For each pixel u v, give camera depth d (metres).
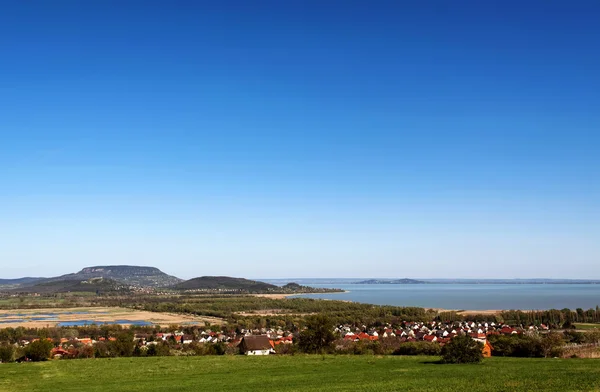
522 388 39.34
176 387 48.34
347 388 44.03
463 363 62.34
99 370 62.62
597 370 51.00
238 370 61.09
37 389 49.00
